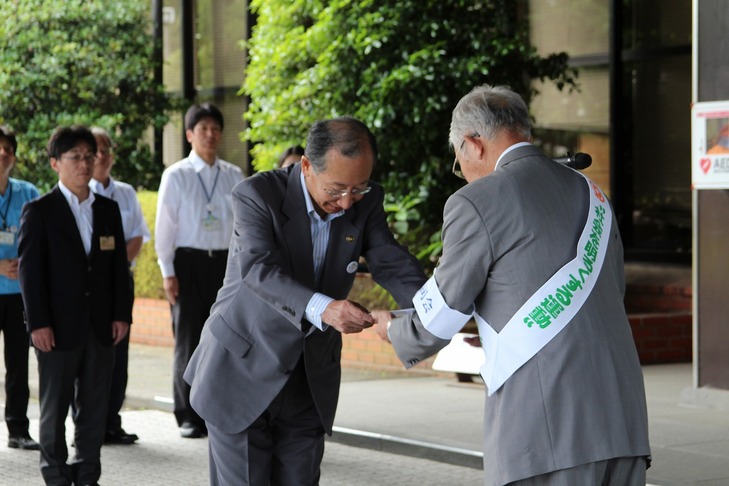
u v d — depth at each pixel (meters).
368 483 7.14
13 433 8.27
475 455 7.55
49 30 15.88
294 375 4.70
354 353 11.47
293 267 4.59
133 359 12.44
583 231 3.83
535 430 3.72
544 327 3.74
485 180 3.87
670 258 13.15
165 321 13.55
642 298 12.03
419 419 8.70
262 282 4.43
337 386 4.79
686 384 9.89
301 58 12.12
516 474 3.73
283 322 4.54
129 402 10.09
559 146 14.12
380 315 4.21
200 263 8.55
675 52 13.20
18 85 15.42
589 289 3.79
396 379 10.68
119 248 7.02
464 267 3.83
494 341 3.82
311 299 4.34
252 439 4.68
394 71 11.05
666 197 13.40
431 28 11.27
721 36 8.68
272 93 12.52
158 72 16.56
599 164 13.83
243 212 4.57
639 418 3.82
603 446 3.70
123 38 16.02
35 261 6.71
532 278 3.76
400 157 11.63
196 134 8.64
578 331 3.75
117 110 15.96
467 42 11.51
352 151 4.29
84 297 6.82
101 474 7.39
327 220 4.64
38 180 15.22
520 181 3.85
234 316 4.61
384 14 11.38
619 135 13.61
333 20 11.60
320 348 4.64
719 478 6.84
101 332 6.87
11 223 8.24
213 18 16.98
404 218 11.26
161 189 8.59
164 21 17.38
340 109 11.83
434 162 11.62
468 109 4.00
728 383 8.81
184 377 4.83
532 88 12.21
